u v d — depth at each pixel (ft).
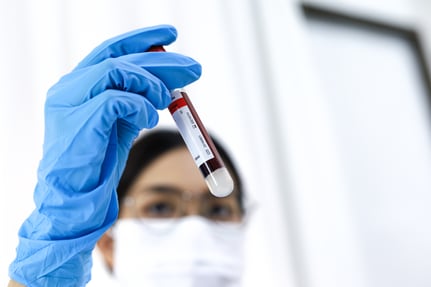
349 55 6.31
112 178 2.00
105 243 3.61
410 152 6.30
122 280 3.57
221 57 4.66
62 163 1.94
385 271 5.44
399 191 5.95
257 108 4.75
